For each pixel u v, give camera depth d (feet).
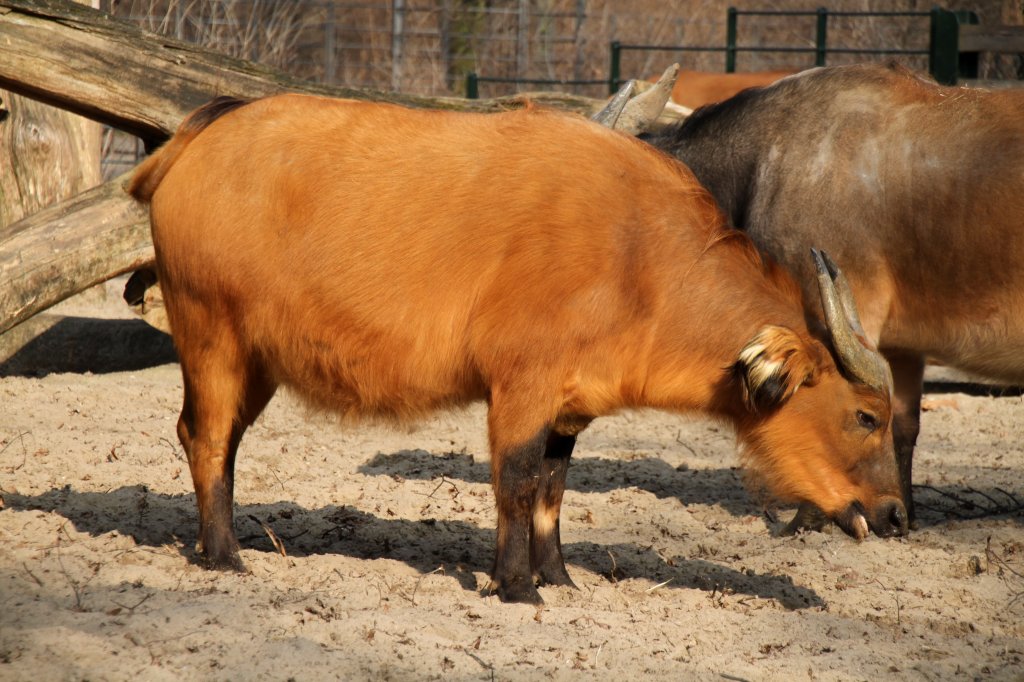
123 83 55.01
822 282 34.17
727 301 34.96
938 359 45.32
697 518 47.24
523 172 34.60
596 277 33.91
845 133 44.60
